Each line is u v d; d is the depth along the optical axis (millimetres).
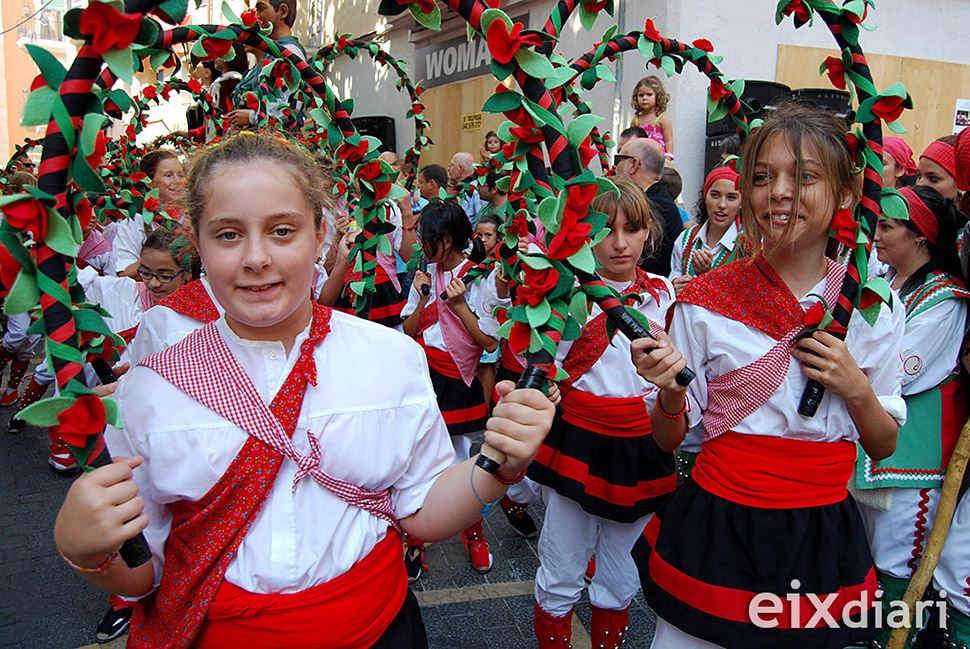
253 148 1174
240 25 1618
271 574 1164
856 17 1585
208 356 1217
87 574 1086
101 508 968
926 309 2186
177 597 1155
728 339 1640
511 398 1167
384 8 1212
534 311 1196
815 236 1601
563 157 1191
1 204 877
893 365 1689
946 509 2006
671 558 1656
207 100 3420
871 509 2264
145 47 975
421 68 9062
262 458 1170
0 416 5188
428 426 1355
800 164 1523
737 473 1613
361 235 2172
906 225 2230
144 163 3668
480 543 3227
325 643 1188
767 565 1562
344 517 1230
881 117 1557
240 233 1138
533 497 3432
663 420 1730
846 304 1545
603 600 2436
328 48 3051
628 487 2305
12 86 22203
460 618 2867
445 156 8656
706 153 5602
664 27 5625
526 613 2908
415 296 3582
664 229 3971
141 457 1073
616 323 1333
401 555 1380
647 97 4988
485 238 3646
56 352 948
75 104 935
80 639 2736
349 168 2100
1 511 3742
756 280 1644
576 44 6332
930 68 6641
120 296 3123
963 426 2152
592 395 2354
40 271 947
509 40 1146
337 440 1219
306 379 1226
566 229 1165
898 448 2160
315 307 1332
